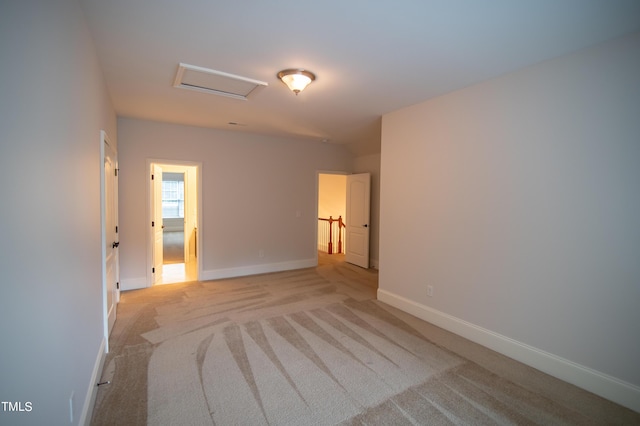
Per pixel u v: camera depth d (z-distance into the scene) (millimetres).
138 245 4668
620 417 1985
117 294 4000
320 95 3373
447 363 2600
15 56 955
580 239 2309
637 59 2039
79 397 1687
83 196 1899
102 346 2514
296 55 2484
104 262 2617
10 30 918
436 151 3361
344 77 2879
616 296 2145
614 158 2141
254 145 5562
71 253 1574
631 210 2074
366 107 3764
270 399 2098
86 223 1985
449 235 3230
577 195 2318
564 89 2379
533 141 2559
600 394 2199
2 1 868
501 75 2770
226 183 5324
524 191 2619
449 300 3238
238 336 3039
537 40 2186
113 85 3139
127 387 2211
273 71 2797
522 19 1941
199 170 5074
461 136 3105
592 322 2254
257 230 5676
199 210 5113
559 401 2133
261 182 5668
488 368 2535
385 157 4023
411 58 2498
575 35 2109
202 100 3613
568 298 2375
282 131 5273
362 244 6371
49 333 1223
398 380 2340
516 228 2676
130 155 4555
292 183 6027
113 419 1891
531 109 2570
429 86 3057
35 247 1100
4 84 882
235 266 5484
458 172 3137
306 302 4078
